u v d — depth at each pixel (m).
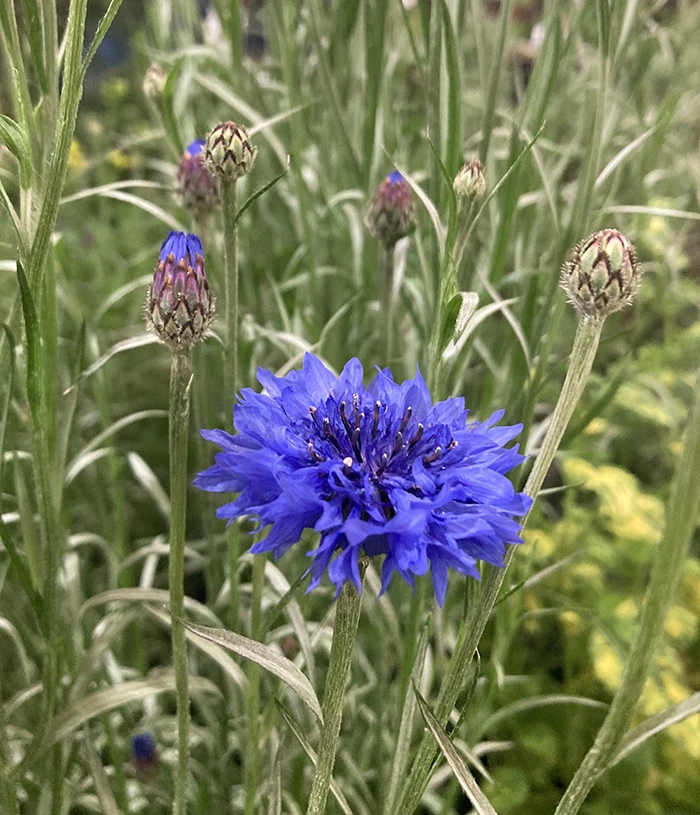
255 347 0.22
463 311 0.12
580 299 0.10
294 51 0.24
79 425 0.24
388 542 0.09
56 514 0.16
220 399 0.27
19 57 0.12
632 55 0.28
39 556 0.16
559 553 0.25
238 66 0.25
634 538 0.24
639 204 0.24
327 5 0.29
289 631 0.19
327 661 0.22
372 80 0.21
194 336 0.11
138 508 0.32
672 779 0.21
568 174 0.29
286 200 0.28
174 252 0.11
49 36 0.13
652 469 0.31
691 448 0.09
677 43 0.30
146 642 0.28
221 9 0.25
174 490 0.12
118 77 0.48
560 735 0.22
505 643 0.18
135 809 0.22
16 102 0.13
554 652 0.25
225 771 0.19
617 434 0.30
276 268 0.28
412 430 0.11
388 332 0.19
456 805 0.23
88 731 0.16
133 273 0.38
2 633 0.22
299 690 0.11
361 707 0.21
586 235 0.18
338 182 0.27
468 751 0.18
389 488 0.10
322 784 0.11
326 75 0.22
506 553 0.11
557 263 0.18
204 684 0.17
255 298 0.27
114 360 0.34
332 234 0.28
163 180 0.40
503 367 0.22
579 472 0.25
